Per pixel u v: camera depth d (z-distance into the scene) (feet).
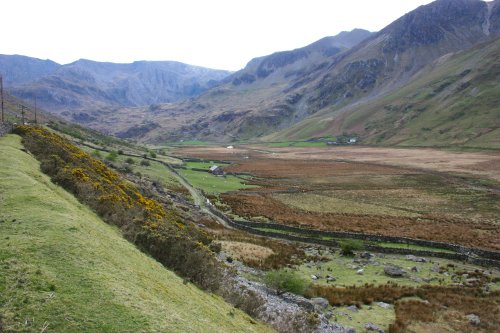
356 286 137.49
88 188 110.42
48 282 50.29
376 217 277.23
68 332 42.86
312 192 378.94
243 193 353.72
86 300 49.06
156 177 337.93
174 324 51.42
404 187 414.62
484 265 172.45
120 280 57.67
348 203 329.93
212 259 99.25
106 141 590.96
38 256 55.88
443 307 120.06
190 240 98.84
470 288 138.92
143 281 62.39
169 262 85.35
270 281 122.72
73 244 62.69
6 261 52.37
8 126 162.50
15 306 44.45
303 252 181.78
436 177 475.31
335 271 156.35
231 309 76.38
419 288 135.95
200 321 57.98
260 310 86.69
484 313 116.26
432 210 307.17
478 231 237.45
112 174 166.81
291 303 111.14
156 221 108.47
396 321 107.76
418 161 617.21
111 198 108.47
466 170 510.17
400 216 283.18
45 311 44.88
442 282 145.59
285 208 295.69
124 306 50.37
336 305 119.75
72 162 141.38
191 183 370.12
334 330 93.40
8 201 76.02
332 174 508.12
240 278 119.24
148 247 88.12
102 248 67.05
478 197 359.25
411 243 203.41
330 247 199.72
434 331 102.89
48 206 77.97
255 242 188.44
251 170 542.16
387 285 138.21
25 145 143.84
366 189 401.90
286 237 212.84
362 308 118.42
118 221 97.19
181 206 225.56
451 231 235.61
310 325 91.15
